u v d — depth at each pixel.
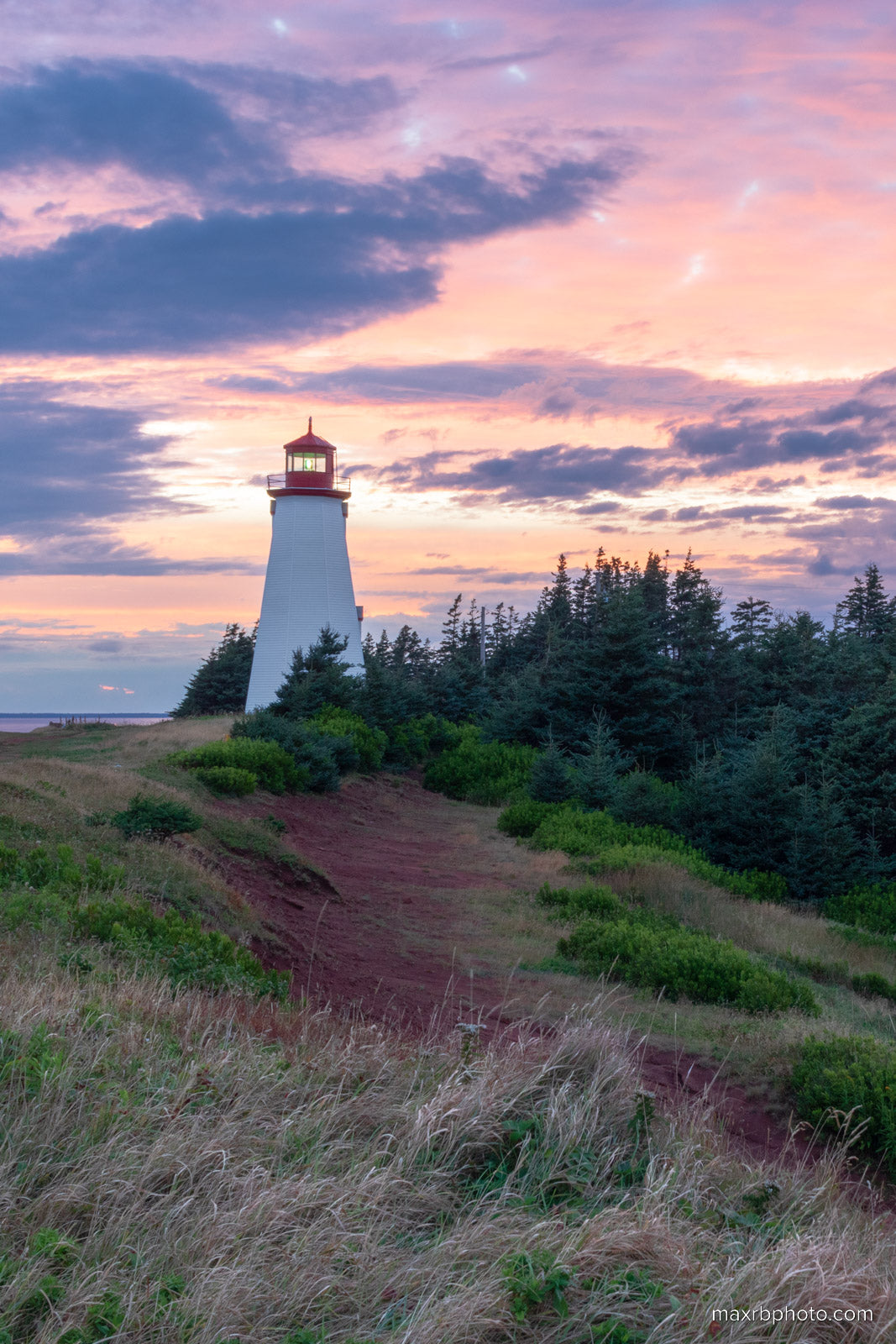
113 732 45.38
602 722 41.50
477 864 21.95
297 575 43.91
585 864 21.34
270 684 43.66
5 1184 3.78
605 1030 6.81
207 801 20.62
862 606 85.50
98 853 12.51
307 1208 4.10
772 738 34.53
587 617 78.38
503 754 38.78
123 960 8.27
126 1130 4.38
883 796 32.66
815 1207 5.60
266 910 13.87
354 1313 3.61
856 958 18.70
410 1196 4.46
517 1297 3.61
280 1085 5.39
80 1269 3.46
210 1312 3.30
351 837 23.78
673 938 14.22
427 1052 6.56
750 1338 3.66
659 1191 4.63
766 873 25.52
